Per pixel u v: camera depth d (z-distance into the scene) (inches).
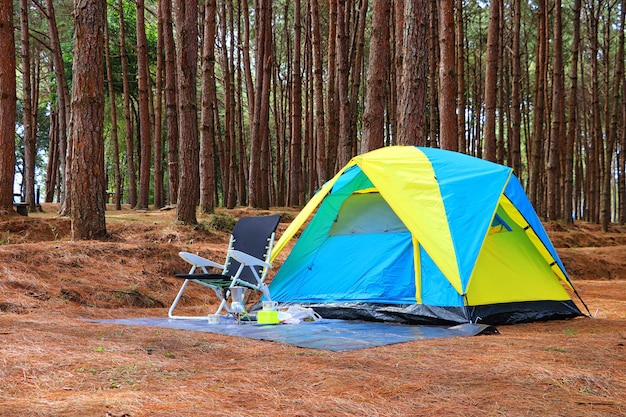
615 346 178.9
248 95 882.8
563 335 212.1
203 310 311.9
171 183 706.2
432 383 130.0
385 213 290.2
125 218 536.4
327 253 297.1
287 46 1047.6
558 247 694.5
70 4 906.7
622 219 1106.1
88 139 377.4
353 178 300.8
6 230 434.9
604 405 112.7
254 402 115.0
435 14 807.1
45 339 186.7
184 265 370.3
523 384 128.6
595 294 402.6
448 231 255.0
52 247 345.4
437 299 255.1
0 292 276.8
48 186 1126.4
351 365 150.8
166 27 694.5
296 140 839.1
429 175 271.9
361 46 754.8
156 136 805.2
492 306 258.5
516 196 281.1
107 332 207.9
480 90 1185.4
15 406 111.7
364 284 276.8
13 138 478.3
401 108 386.0
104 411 107.7
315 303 284.2
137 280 331.9
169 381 134.2
